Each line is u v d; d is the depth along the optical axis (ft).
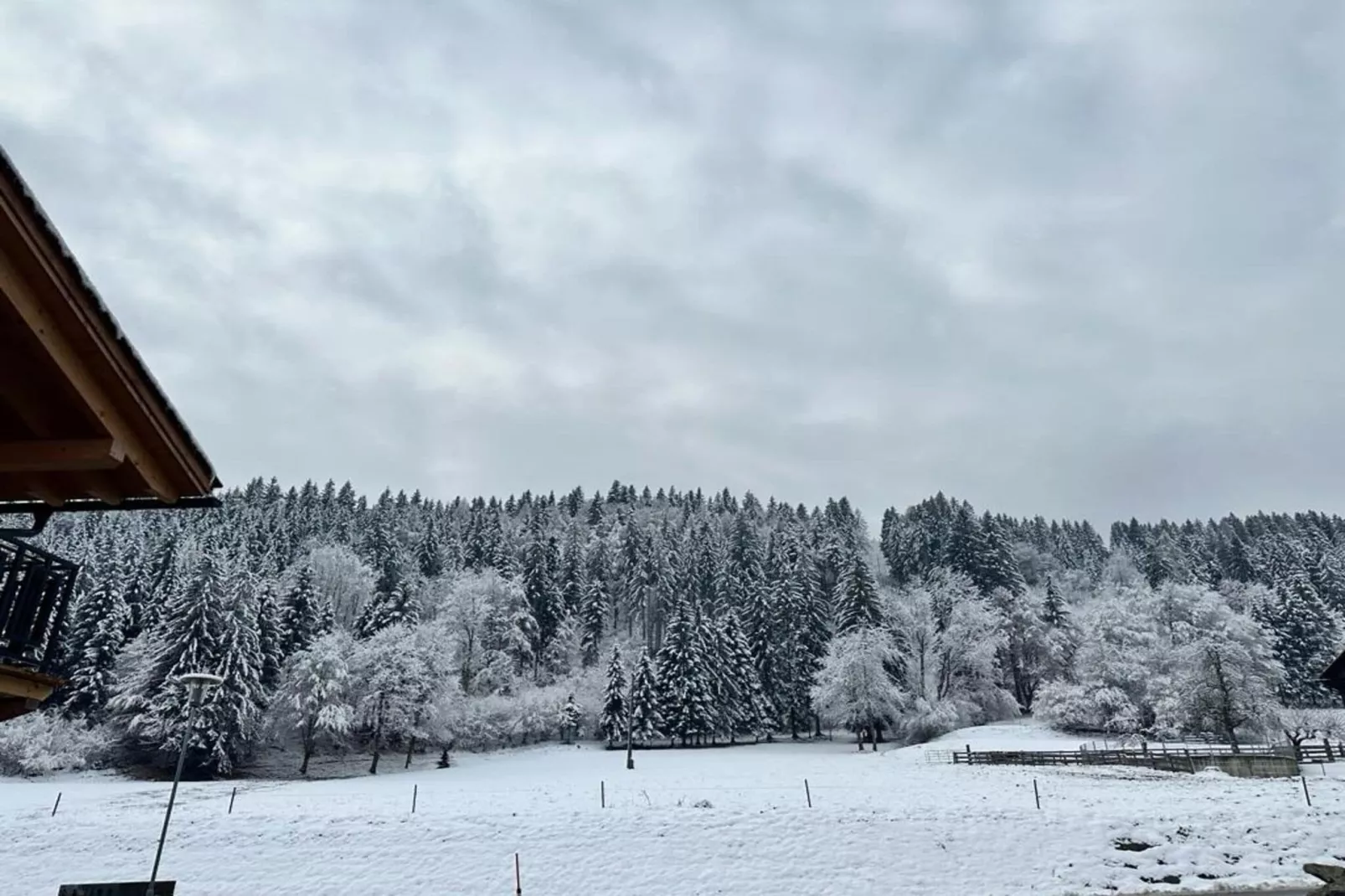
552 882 62.85
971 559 315.78
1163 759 126.31
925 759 161.17
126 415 18.54
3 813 88.63
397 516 406.82
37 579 22.06
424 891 61.46
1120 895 60.18
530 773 162.09
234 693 164.76
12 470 18.11
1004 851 66.74
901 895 61.31
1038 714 199.93
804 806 79.20
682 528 449.89
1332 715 176.76
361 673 186.50
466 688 232.94
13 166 14.06
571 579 328.08
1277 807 75.56
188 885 61.82
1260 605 255.09
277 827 71.56
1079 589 373.20
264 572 254.47
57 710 173.68
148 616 199.82
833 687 213.25
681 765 171.63
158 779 162.09
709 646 241.35
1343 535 420.77
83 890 35.83
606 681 243.40
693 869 64.59
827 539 358.84
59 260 15.62
